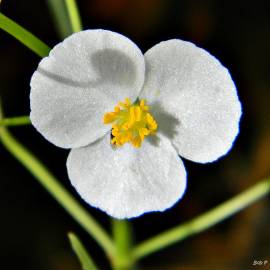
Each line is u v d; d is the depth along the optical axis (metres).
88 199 0.13
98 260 0.17
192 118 0.12
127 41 0.12
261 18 0.17
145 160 0.13
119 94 0.12
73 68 0.12
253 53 0.17
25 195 0.17
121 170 0.13
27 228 0.17
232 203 0.15
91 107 0.12
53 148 0.17
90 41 0.12
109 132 0.13
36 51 0.13
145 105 0.13
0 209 0.17
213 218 0.15
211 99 0.12
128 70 0.12
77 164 0.13
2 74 0.17
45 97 0.12
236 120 0.12
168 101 0.12
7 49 0.17
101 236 0.15
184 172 0.13
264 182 0.15
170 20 0.17
